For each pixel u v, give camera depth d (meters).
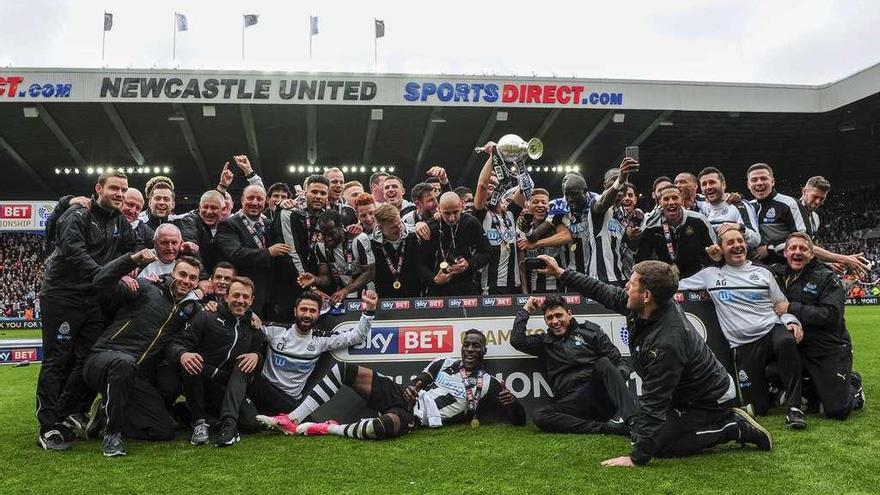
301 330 5.05
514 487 3.32
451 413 4.87
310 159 28.31
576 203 5.85
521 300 5.35
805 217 5.98
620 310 4.04
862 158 31.59
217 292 4.91
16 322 22.05
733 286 5.19
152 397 4.55
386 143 27.27
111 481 3.53
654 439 3.68
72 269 4.51
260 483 3.45
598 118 24.48
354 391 5.04
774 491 3.20
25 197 32.72
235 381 4.57
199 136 25.58
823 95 23.94
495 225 6.16
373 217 5.78
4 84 20.20
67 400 4.55
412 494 3.23
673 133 27.56
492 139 26.36
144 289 4.70
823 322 4.77
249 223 5.54
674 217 5.64
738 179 35.00
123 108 22.16
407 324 5.32
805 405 5.15
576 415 4.68
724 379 3.96
